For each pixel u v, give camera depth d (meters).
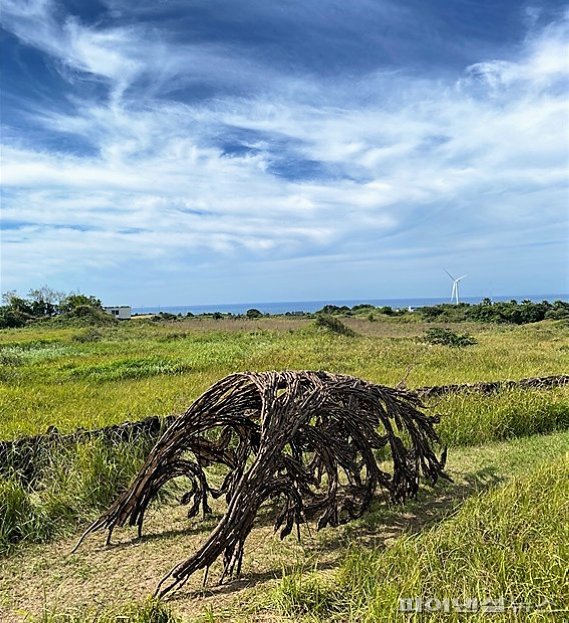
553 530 3.84
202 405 4.48
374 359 14.58
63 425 7.11
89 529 4.28
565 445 7.13
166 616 3.27
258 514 5.07
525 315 38.19
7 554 4.28
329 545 4.47
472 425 7.36
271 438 4.02
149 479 4.41
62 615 3.40
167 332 28.34
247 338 23.17
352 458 5.11
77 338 25.00
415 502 5.36
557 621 2.96
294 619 3.32
